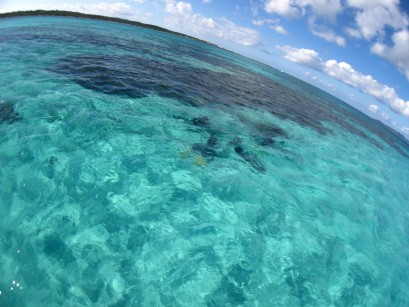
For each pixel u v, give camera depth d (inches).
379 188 385.7
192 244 185.3
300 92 1157.1
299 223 241.0
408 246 277.6
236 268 177.3
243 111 470.0
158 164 252.7
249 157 320.5
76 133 259.9
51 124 261.6
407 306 203.9
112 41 824.3
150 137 291.1
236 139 351.3
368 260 231.0
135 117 319.9
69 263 150.5
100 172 223.5
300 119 567.5
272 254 197.6
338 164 407.8
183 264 169.8
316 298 176.2
